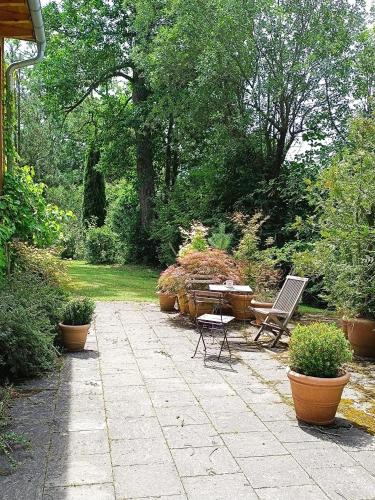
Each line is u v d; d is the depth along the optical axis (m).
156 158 18.92
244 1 11.20
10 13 5.73
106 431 3.51
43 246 7.96
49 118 19.56
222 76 11.77
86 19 17.06
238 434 3.53
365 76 11.51
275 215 12.20
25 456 3.10
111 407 3.98
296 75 11.36
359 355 5.96
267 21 11.34
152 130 16.84
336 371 3.81
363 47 11.43
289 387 4.64
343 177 6.20
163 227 15.00
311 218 6.70
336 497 2.71
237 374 5.02
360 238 5.78
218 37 11.59
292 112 12.11
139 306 8.96
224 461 3.10
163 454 3.17
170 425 3.65
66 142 23.00
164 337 6.62
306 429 3.66
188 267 7.97
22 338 4.58
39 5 5.26
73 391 4.34
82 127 20.97
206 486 2.79
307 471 3.00
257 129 12.48
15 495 2.66
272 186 12.18
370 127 6.17
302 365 3.80
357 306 5.92
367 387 4.75
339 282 5.93
